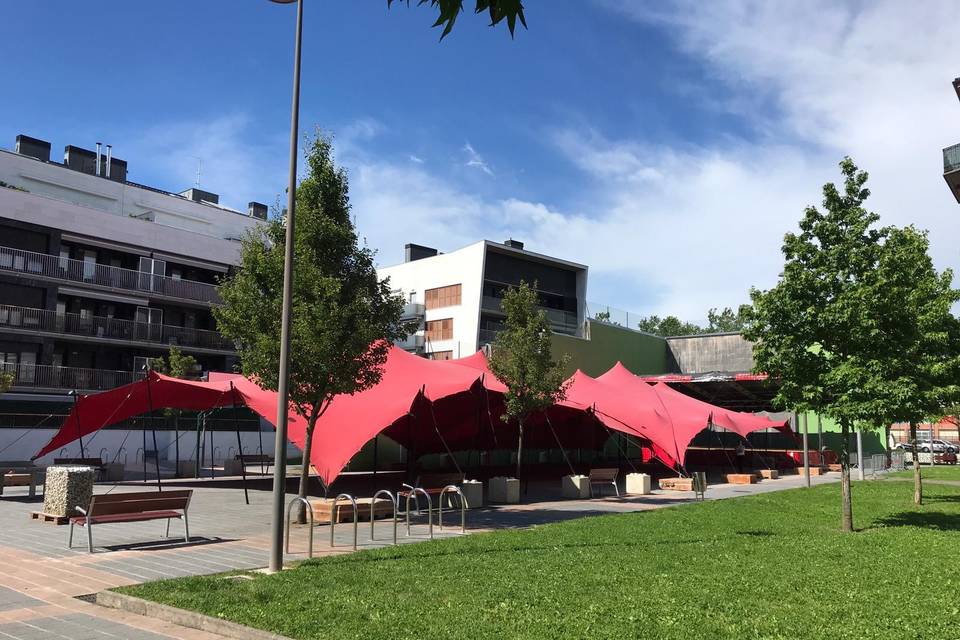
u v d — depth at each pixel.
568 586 7.75
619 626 6.16
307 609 6.70
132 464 33.12
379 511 15.44
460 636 5.85
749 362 44.62
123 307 42.16
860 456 28.94
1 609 7.17
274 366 13.22
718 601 7.10
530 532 12.54
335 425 17.09
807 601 7.17
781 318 13.79
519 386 21.38
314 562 9.36
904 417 13.18
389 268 49.50
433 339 45.62
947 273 17.88
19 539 11.65
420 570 8.70
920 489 18.75
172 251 43.69
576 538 11.75
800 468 34.50
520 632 5.96
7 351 36.56
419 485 17.86
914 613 6.70
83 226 39.62
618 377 29.70
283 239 14.34
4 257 36.28
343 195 14.99
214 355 44.97
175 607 6.79
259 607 6.75
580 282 50.62
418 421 26.95
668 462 26.28
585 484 21.09
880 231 13.41
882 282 12.71
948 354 16.14
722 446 43.59
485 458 35.31
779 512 16.50
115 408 22.61
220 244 46.38
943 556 10.13
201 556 10.10
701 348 46.84
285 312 9.30
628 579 8.17
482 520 15.02
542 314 22.03
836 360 13.41
